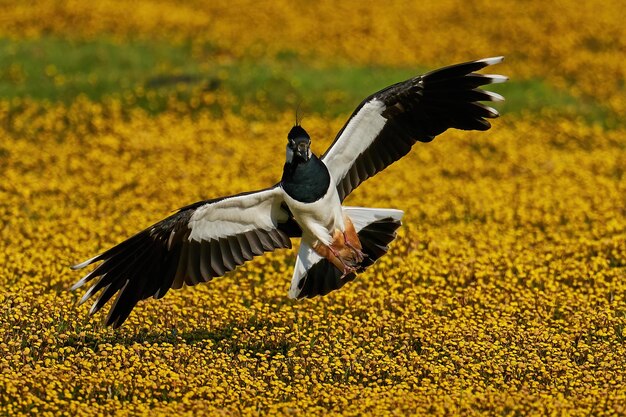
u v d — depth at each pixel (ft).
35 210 60.54
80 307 43.24
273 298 46.57
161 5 114.83
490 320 42.78
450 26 111.14
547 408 34.40
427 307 44.75
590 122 85.46
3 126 79.66
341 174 34.45
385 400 34.78
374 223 34.60
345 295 46.03
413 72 96.73
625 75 96.22
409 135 34.09
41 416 33.96
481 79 32.96
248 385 36.32
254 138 80.02
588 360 39.24
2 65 92.02
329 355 39.42
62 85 87.81
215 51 102.06
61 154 73.67
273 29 109.29
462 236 56.39
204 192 65.67
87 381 36.06
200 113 84.58
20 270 48.44
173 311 43.47
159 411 33.81
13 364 37.68
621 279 48.44
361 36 107.76
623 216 60.59
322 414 33.94
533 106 88.12
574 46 104.01
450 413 33.83
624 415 34.12
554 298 45.65
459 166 73.31
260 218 34.37
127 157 73.31
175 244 33.94
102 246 53.62
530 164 74.08
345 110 86.53
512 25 109.70
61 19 106.93
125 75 91.20
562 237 55.88
